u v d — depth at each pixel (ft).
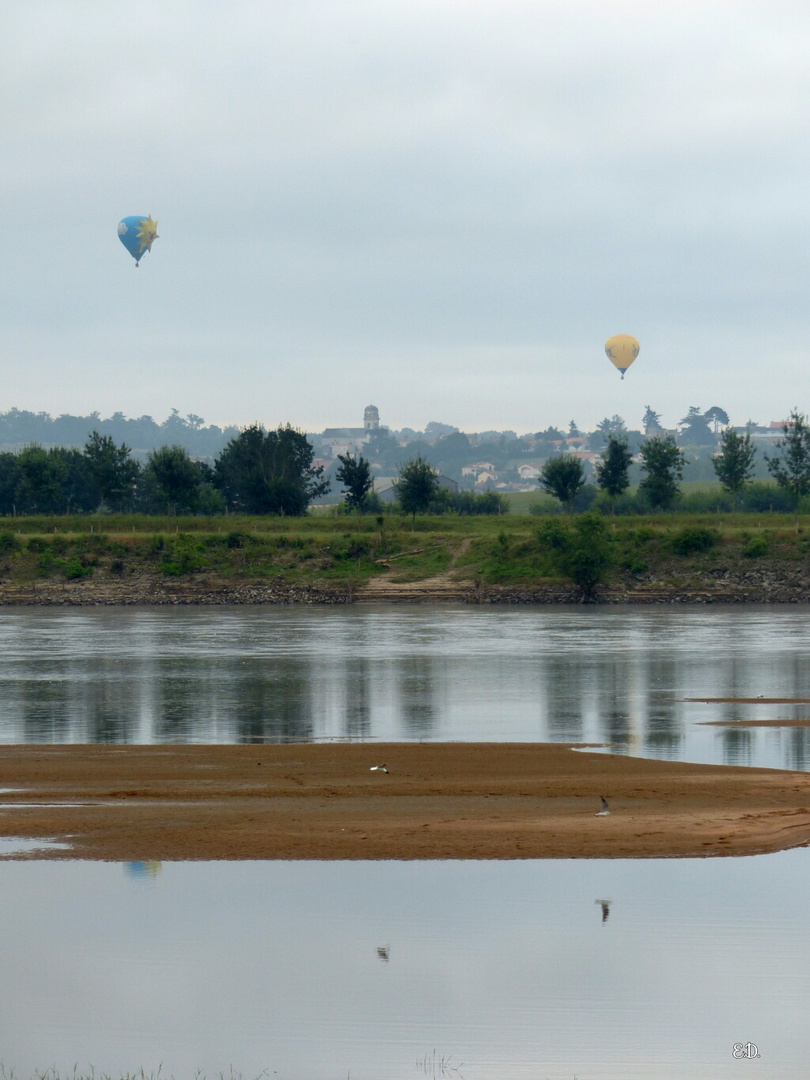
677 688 635.25
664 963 237.86
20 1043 205.05
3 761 431.02
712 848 313.53
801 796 372.99
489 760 434.71
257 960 240.53
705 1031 208.95
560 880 288.51
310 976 231.50
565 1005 218.79
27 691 625.00
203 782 394.73
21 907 270.46
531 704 580.71
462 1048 202.39
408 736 490.49
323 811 353.72
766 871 295.28
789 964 237.25
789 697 602.44
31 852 311.68
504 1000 221.66
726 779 400.06
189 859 305.73
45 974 233.35
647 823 335.67
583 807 358.02
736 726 516.73
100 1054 200.44
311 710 561.84
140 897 277.64
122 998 223.30
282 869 297.74
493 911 268.00
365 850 312.91
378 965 238.07
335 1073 193.36
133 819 343.46
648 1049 200.54
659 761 433.48
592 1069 195.21
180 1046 203.31
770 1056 199.72
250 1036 206.59
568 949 245.65
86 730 504.43
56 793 377.91
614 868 297.94
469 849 313.12
